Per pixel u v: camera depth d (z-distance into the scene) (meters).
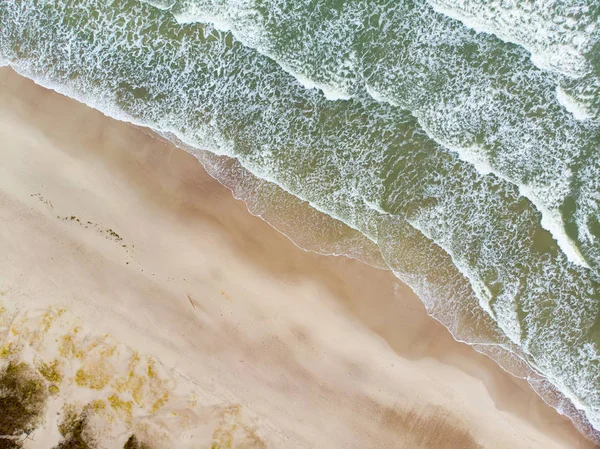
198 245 11.56
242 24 11.67
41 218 11.52
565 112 11.34
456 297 11.59
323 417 11.49
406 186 11.65
